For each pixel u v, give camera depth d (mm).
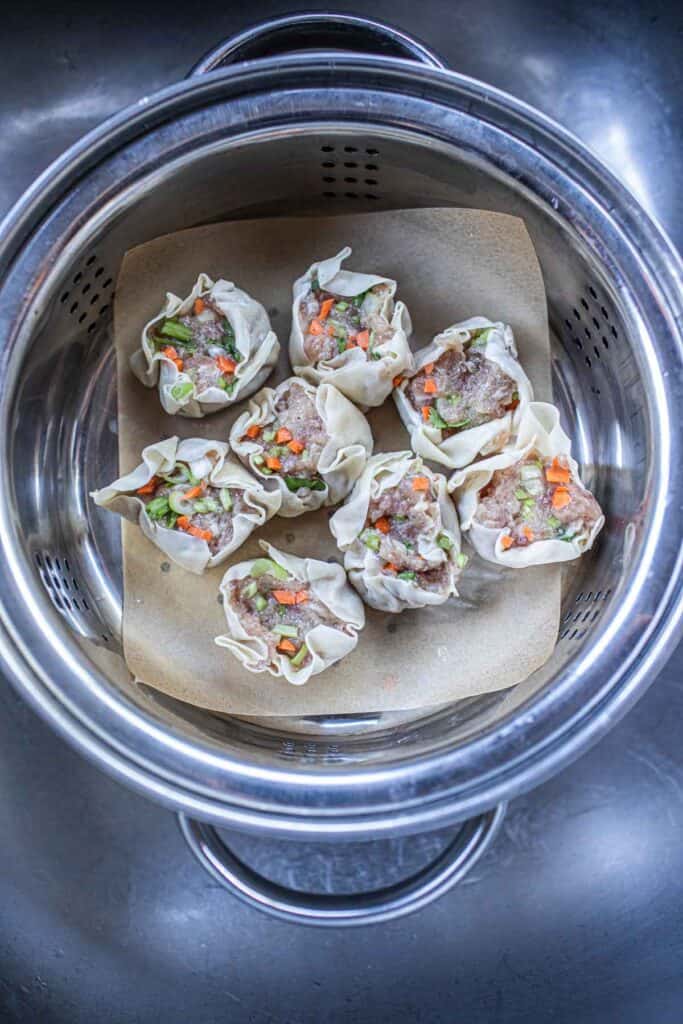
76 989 570
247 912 574
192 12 565
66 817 577
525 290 523
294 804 454
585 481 539
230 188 504
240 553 538
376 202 524
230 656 518
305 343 532
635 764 579
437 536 515
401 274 534
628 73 578
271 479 529
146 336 522
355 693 514
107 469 543
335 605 517
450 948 574
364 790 454
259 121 477
